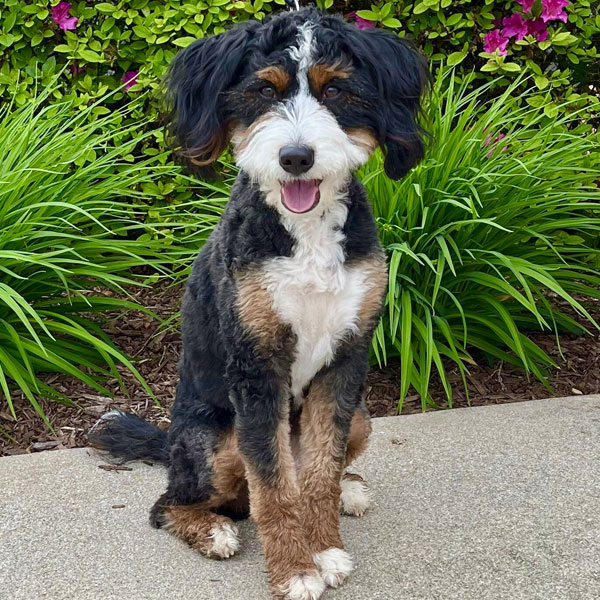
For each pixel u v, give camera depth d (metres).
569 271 1.62
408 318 1.43
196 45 1.04
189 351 1.08
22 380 1.38
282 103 0.95
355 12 1.80
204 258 1.07
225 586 0.98
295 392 1.04
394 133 1.01
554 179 1.59
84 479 1.23
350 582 0.97
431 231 1.52
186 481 1.07
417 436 1.32
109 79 1.87
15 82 1.81
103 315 1.70
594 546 1.02
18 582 0.98
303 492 1.02
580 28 1.80
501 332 1.54
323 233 0.97
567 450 1.26
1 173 1.52
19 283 1.52
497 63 1.67
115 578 0.99
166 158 1.76
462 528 1.07
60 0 1.80
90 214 1.55
